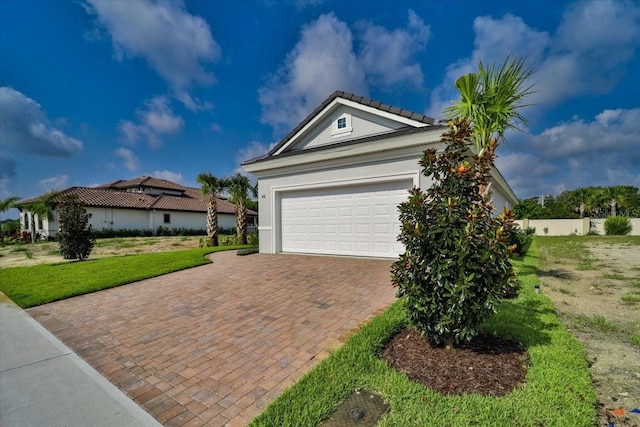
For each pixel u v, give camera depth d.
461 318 3.15
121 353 3.98
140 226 30.77
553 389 2.63
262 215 12.52
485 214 3.26
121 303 6.30
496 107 7.08
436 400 2.54
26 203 29.48
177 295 6.73
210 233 19.03
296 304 5.73
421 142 8.61
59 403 2.88
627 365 3.37
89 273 9.28
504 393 2.65
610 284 7.57
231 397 2.91
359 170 9.91
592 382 2.93
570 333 4.12
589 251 14.92
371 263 9.05
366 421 2.37
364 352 3.44
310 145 11.97
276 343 4.11
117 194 31.66
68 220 12.43
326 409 2.51
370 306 5.45
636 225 27.61
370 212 9.88
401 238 3.56
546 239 23.58
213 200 19.09
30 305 6.23
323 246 10.94
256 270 8.95
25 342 4.41
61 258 15.09
